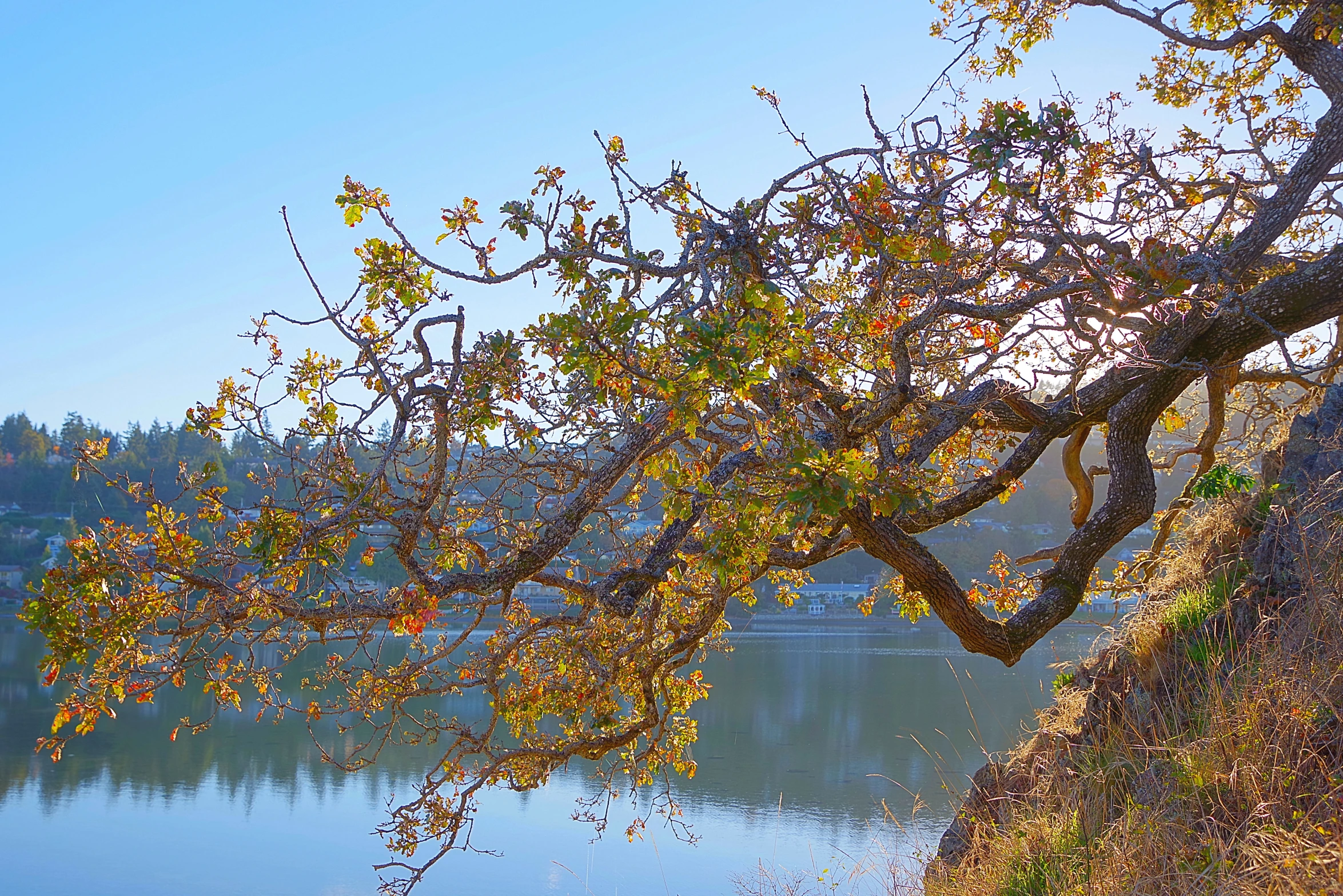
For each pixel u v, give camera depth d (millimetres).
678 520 5516
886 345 5527
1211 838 4500
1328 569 5277
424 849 23922
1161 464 10195
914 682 46250
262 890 21391
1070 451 8320
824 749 32094
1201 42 8398
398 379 4598
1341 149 7074
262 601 4277
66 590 3977
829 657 58562
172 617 4480
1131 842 4867
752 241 4891
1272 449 7566
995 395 6211
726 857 20266
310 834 26125
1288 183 7238
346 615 4512
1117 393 7133
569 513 5320
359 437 4473
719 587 6988
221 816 27938
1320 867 3732
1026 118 4695
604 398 4375
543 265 5086
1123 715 6340
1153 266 4969
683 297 5012
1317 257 8031
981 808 7480
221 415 4516
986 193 4879
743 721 37281
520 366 5262
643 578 5434
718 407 5398
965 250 5242
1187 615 6520
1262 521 6746
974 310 5121
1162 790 5207
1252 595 6105
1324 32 7934
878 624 79750
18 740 37031
